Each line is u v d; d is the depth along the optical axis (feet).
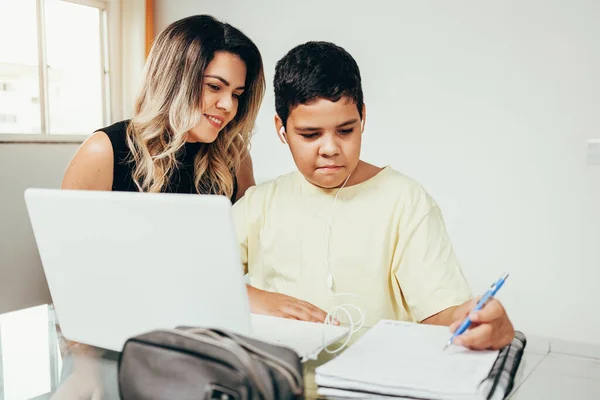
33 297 9.70
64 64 10.36
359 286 3.97
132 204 2.71
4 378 2.91
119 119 11.30
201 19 5.47
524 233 9.17
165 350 2.26
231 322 2.77
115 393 2.72
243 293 2.68
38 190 2.98
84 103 10.77
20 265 9.48
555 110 8.80
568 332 8.96
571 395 2.64
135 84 11.25
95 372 2.98
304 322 3.38
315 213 4.08
